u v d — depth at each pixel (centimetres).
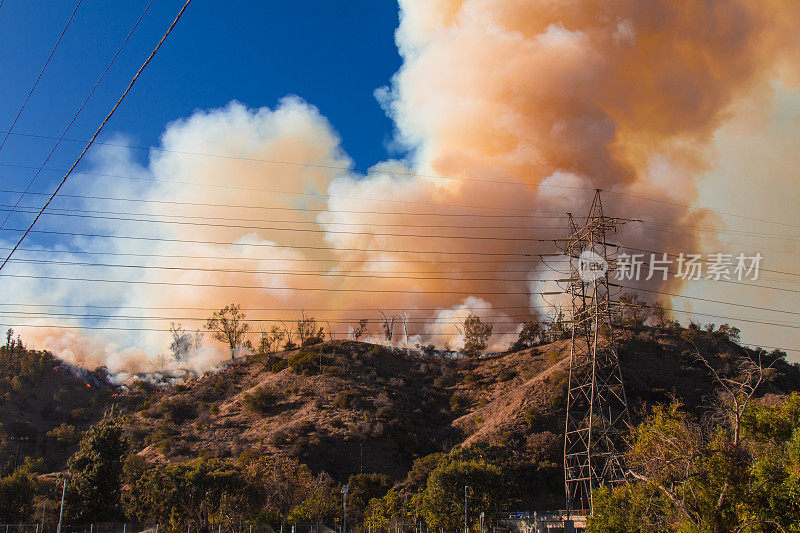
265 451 10394
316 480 8188
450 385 14512
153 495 6738
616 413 10338
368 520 7344
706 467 2698
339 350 15800
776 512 2509
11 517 7262
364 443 10888
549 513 7244
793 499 2458
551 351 14462
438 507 6619
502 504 6800
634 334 12775
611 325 6906
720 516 2642
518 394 11862
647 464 2975
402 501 8062
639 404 10488
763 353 12631
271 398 13012
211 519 6794
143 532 6562
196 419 12756
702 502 2703
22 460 12206
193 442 11388
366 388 13438
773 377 9894
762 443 2869
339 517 7281
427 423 12444
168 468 7200
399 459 10738
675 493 2753
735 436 2745
